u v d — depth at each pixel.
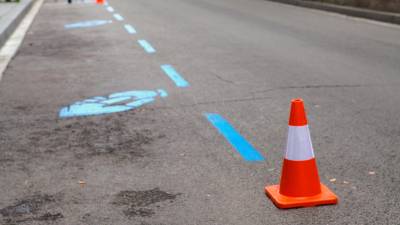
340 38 13.41
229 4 23.50
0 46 12.37
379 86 8.31
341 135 6.04
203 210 4.28
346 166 5.13
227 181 4.82
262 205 4.35
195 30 14.97
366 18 17.50
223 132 6.18
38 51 11.91
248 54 11.20
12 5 20.73
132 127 6.43
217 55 11.10
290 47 12.06
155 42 12.88
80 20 17.58
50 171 5.16
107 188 4.74
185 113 6.96
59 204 4.46
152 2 24.78
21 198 4.59
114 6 22.69
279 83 8.53
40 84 8.75
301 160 4.33
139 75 9.25
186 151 5.60
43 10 21.30
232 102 7.44
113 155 5.53
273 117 6.73
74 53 11.55
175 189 4.68
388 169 5.05
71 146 5.83
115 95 7.93
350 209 4.26
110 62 10.46
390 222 4.04
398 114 6.84
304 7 21.62
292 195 4.33
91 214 4.27
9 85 8.74
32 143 5.95
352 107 7.16
